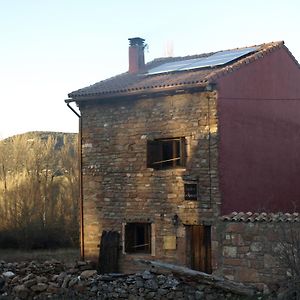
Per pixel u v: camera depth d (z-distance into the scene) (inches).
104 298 476.1
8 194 1272.1
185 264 582.9
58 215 1267.2
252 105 638.5
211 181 572.1
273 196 669.9
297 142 748.0
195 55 792.9
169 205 600.4
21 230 1216.2
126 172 639.1
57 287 507.8
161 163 618.5
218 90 574.2
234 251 473.4
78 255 1008.9
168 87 588.1
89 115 675.4
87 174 671.1
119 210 641.6
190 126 589.9
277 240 448.1
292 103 740.7
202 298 452.8
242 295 444.8
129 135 639.1
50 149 1441.9
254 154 634.2
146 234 628.7
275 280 446.0
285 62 729.6
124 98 640.4
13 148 1464.1
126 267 629.0
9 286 527.8
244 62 621.9
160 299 461.7
